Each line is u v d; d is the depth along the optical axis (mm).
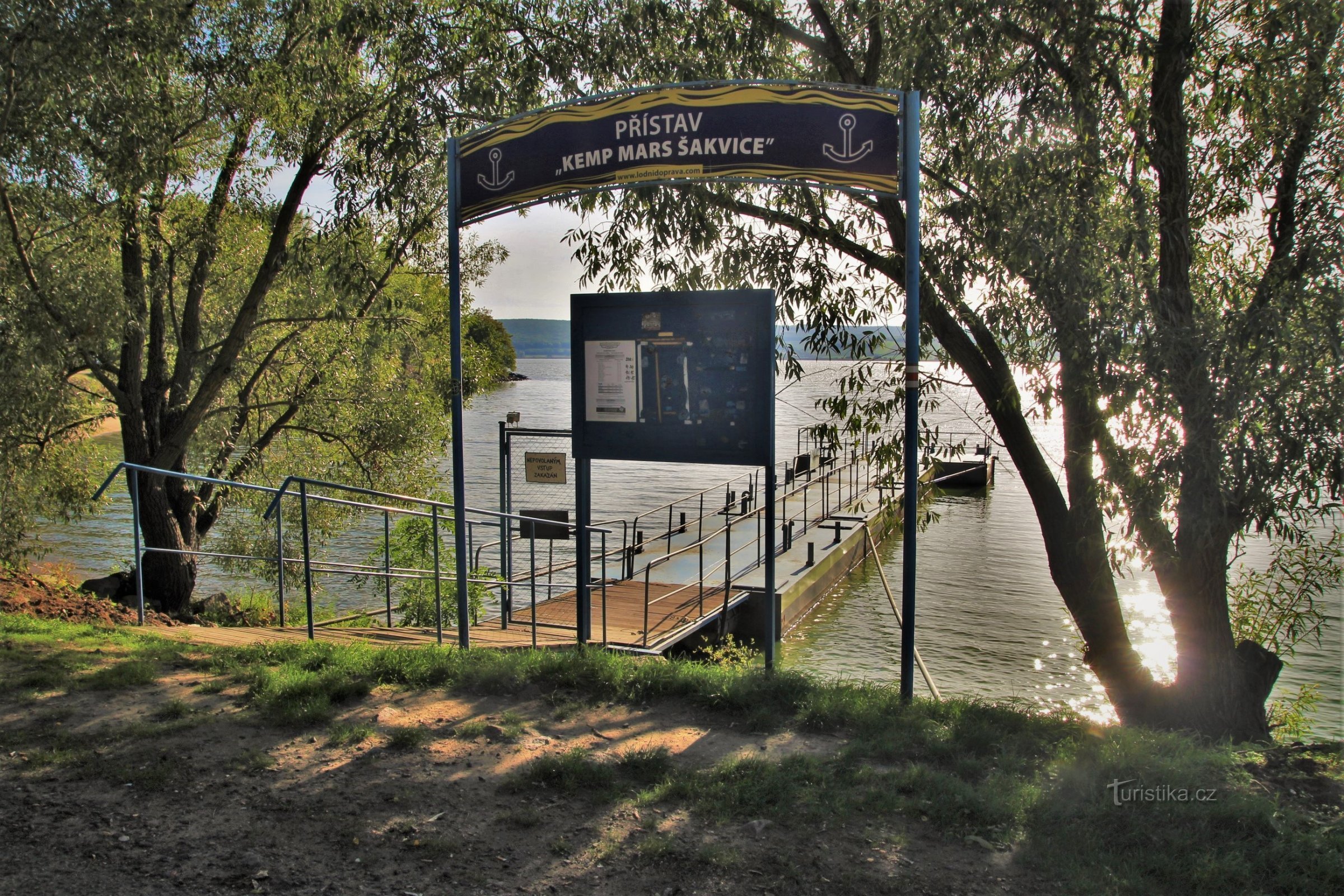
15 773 4332
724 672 6238
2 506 11578
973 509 35969
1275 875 3570
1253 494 5766
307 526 8742
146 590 12133
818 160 5953
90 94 9438
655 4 9297
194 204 13266
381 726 5109
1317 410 5656
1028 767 4711
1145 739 5129
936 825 4020
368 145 9688
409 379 17203
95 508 14367
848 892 3494
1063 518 8141
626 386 6668
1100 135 7137
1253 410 5727
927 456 8805
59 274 10055
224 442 15023
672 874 3617
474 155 6926
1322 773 4699
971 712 5621
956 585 23844
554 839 3883
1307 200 6887
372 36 10516
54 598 9164
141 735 4820
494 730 5066
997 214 7199
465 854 3746
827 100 5922
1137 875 3568
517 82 9641
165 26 9805
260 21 11906
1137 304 6238
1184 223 7031
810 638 19078
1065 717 6070
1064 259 6477
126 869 3545
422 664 6102
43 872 3492
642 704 5668
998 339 8172
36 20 8656
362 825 3949
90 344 10469
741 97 6090
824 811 4098
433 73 9641
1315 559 10383
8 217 9609
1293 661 15781
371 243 11305
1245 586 10844
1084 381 6520
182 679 5848
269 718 5133
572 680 5926
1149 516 6137
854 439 9133
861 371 8766
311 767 4539
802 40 9031
